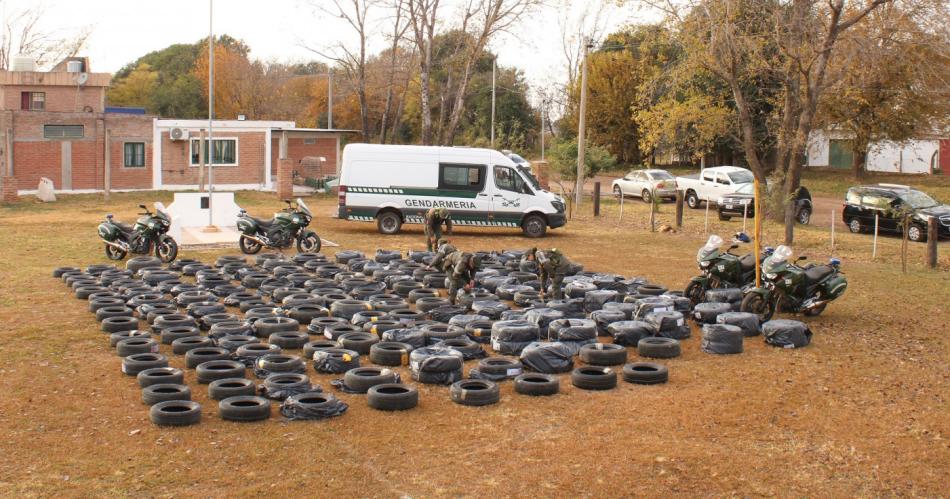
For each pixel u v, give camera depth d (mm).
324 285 18031
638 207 42531
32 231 28531
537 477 8617
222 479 8406
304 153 50875
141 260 20734
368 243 26859
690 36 33938
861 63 32688
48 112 40812
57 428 9750
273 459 8930
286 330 14125
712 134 37719
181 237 26766
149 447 9188
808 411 10914
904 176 60375
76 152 41750
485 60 79938
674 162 74688
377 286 17953
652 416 10570
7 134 40000
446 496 8148
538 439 9688
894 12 31000
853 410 11008
